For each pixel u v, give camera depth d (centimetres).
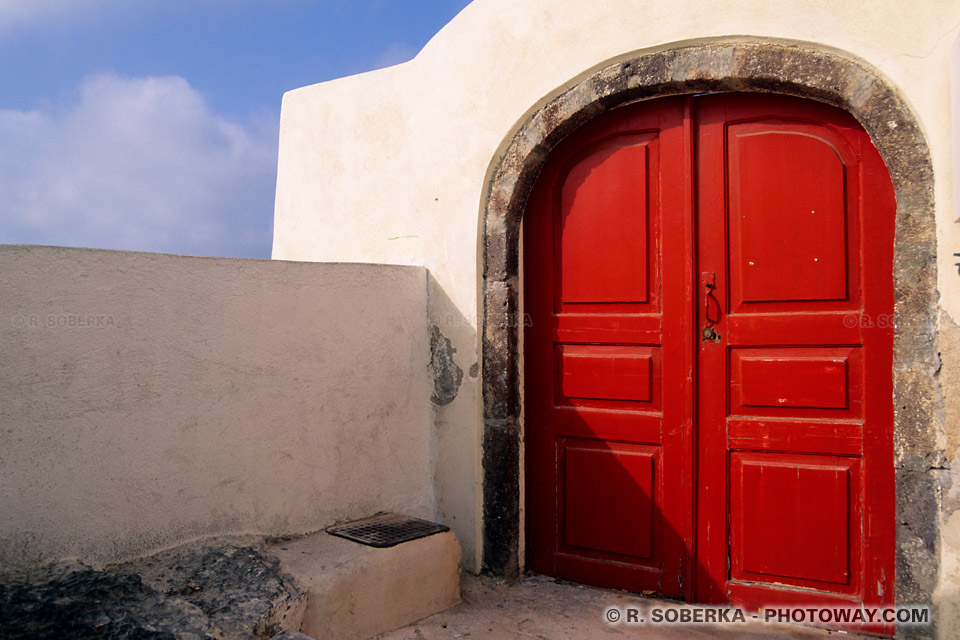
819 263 296
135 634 219
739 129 314
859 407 289
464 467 363
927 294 255
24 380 245
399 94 407
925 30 257
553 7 336
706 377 317
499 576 350
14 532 242
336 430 341
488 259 358
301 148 480
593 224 345
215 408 296
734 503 313
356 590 287
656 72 310
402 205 401
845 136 292
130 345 270
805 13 279
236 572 270
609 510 339
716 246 315
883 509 282
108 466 264
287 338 322
